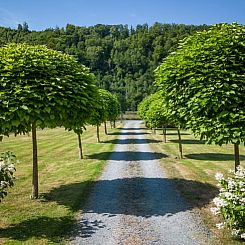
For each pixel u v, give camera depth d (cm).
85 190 1151
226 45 844
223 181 699
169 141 3175
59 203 988
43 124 910
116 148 2538
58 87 905
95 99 1102
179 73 895
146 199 1034
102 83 11125
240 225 661
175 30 14225
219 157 2039
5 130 900
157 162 1808
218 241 682
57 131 4834
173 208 930
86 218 851
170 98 967
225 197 665
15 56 952
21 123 884
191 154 2181
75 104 952
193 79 837
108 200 1026
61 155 2172
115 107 4094
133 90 10825
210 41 873
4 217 857
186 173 1470
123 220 832
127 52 13700
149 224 800
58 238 709
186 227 773
